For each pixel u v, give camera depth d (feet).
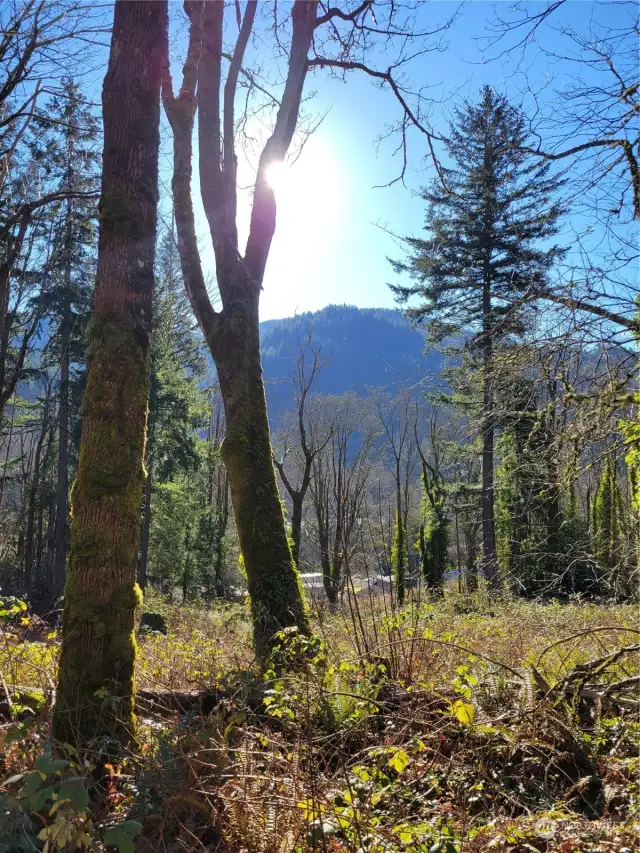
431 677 17.88
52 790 8.48
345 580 22.98
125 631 13.58
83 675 13.10
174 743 12.21
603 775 14.47
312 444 88.33
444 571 85.05
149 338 14.71
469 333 70.44
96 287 14.49
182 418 95.86
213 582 110.83
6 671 17.06
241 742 13.15
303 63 30.45
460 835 10.78
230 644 27.40
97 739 12.47
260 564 25.11
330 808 10.15
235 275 27.96
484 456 73.67
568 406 21.01
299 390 84.02
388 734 14.24
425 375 35.37
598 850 11.14
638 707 17.07
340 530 34.47
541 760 14.47
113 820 10.53
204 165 28.91
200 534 110.83
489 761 14.46
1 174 46.60
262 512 25.86
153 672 21.58
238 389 27.02
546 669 20.48
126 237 14.37
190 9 28.58
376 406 100.99
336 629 23.00
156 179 15.12
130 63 14.79
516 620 28.30
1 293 50.16
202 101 29.27
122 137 14.60
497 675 17.87
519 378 22.52
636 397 19.92
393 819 10.86
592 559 28.99
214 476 135.44
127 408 13.97
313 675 15.99
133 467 14.01
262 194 29.27
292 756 12.08
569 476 21.62
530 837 11.56
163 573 105.19
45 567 84.89
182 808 11.16
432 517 88.58
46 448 111.65
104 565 13.47
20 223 47.98
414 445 117.60
